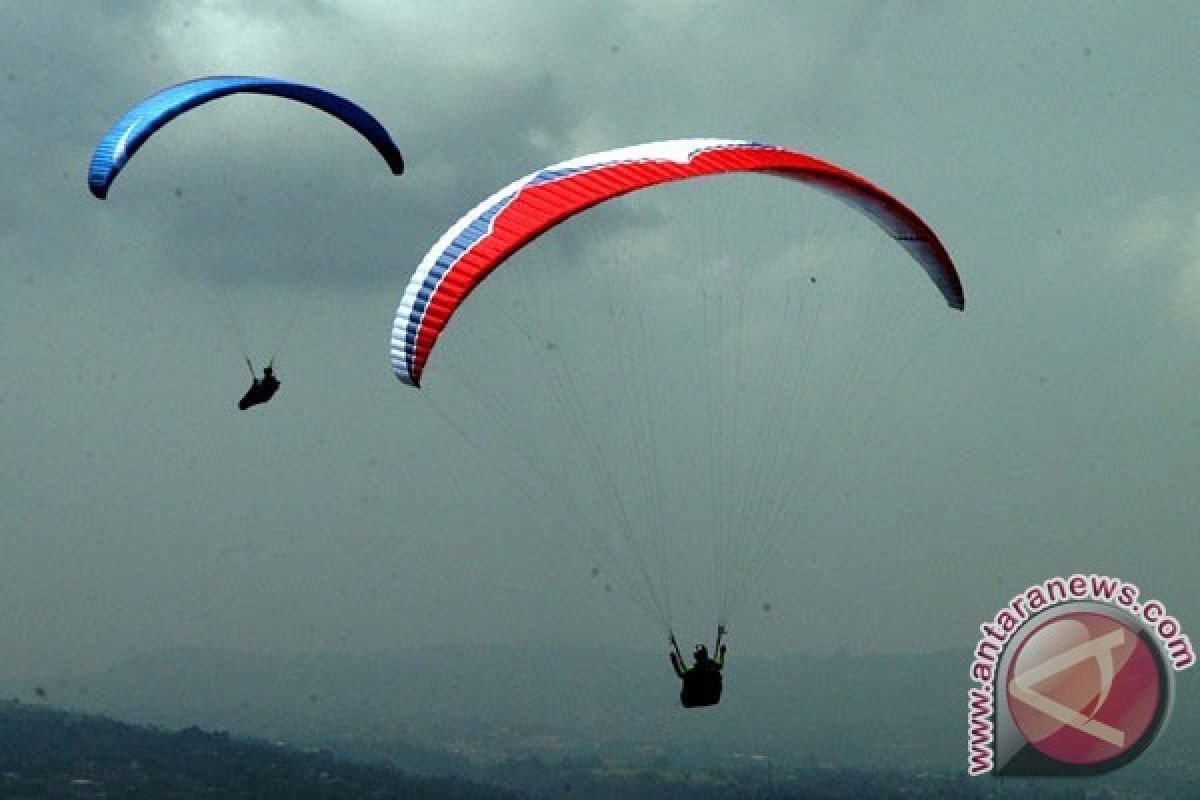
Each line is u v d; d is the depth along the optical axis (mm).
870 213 49031
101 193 50344
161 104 52188
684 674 42031
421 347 41375
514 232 41750
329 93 55156
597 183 42875
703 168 43312
